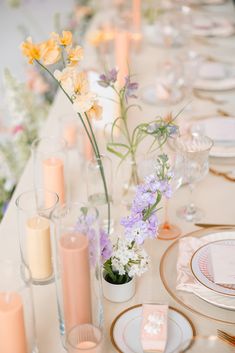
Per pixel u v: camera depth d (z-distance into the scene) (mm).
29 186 1619
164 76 2086
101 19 2992
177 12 2928
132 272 1109
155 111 1989
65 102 2184
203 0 3090
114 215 1435
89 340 1005
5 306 979
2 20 4949
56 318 1124
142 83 2229
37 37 4656
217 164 1651
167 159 1133
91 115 1210
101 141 1764
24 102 2377
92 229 1002
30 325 1014
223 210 1449
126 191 1480
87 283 1023
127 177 1480
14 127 2381
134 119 1927
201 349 996
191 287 1147
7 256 1307
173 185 1311
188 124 1801
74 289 1017
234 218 1416
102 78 1461
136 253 1110
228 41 2625
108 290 1140
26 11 5066
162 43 2635
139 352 1019
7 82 2348
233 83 2166
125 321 1086
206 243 1261
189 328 1066
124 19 2584
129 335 1055
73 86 1189
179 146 1362
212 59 2416
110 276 1142
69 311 1037
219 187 1548
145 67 2395
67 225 999
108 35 2414
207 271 1175
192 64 2031
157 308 1059
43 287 1211
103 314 1076
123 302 1146
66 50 1214
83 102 1187
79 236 999
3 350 996
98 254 1021
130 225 1100
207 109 2002
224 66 2293
